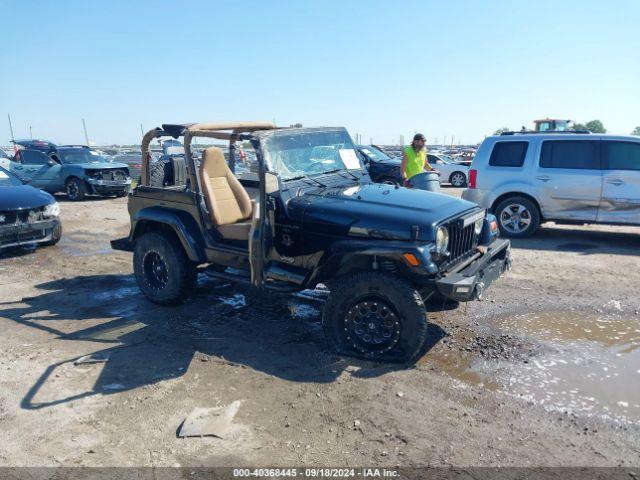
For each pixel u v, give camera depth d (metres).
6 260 8.34
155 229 6.04
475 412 3.64
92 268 7.81
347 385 4.05
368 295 4.37
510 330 5.09
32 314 5.79
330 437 3.39
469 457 3.15
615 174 8.55
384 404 3.77
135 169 21.09
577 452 3.18
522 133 9.66
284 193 4.88
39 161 17.30
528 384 4.03
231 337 5.05
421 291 4.54
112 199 16.97
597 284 6.54
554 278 6.83
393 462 3.13
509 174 9.35
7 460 3.23
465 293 4.11
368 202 4.70
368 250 4.23
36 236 8.81
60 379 4.24
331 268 4.57
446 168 22.64
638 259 7.81
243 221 6.03
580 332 5.03
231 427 3.51
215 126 5.61
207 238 5.48
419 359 4.48
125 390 4.05
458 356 4.54
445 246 4.36
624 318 5.39
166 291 5.81
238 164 6.32
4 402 3.90
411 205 4.61
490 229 5.26
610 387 3.96
